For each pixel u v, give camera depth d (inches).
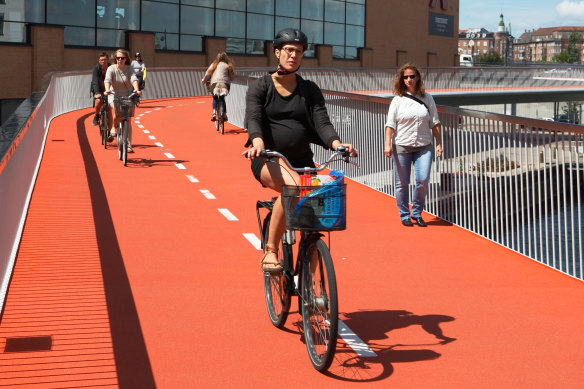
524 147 305.0
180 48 1672.0
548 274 279.7
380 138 454.6
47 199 391.5
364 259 298.2
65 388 166.7
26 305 225.8
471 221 353.7
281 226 198.5
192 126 819.4
